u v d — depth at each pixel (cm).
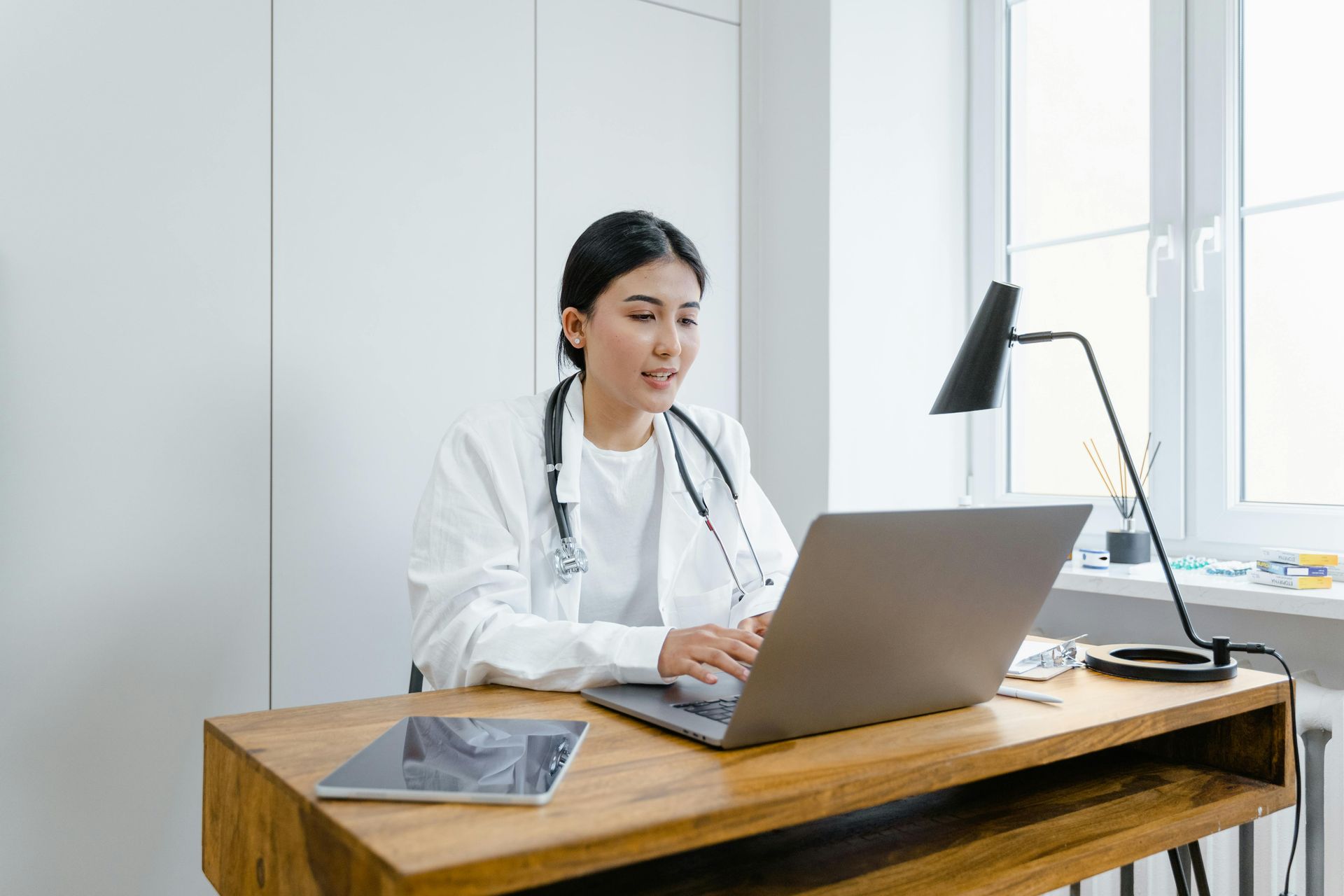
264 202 171
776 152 230
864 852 91
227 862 87
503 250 197
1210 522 194
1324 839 155
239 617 169
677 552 144
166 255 162
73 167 155
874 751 84
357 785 72
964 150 241
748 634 106
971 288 239
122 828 159
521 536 131
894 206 227
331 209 178
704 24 226
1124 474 210
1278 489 187
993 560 90
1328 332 180
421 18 188
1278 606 160
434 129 189
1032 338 130
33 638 152
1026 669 116
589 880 85
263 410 171
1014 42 235
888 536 81
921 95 232
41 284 152
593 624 112
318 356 177
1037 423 229
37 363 152
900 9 228
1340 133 179
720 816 69
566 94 205
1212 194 194
